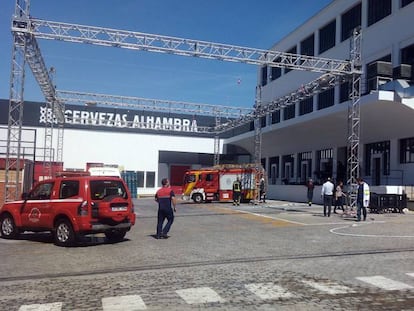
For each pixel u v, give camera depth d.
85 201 13.38
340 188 25.70
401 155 31.59
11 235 15.09
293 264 10.37
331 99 38.91
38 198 14.46
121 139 55.28
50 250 12.80
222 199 37.28
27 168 28.92
